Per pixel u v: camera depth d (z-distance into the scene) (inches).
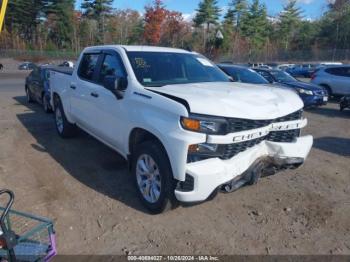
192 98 135.9
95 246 128.2
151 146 145.5
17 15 2529.5
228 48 2598.4
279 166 154.5
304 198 170.7
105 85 170.7
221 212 154.3
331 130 342.6
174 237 134.3
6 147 242.7
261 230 140.9
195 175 128.4
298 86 469.7
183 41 2637.8
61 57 2261.3
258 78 402.6
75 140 262.7
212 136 130.0
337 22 2817.4
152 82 168.9
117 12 2883.9
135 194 170.4
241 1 2903.5
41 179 186.9
